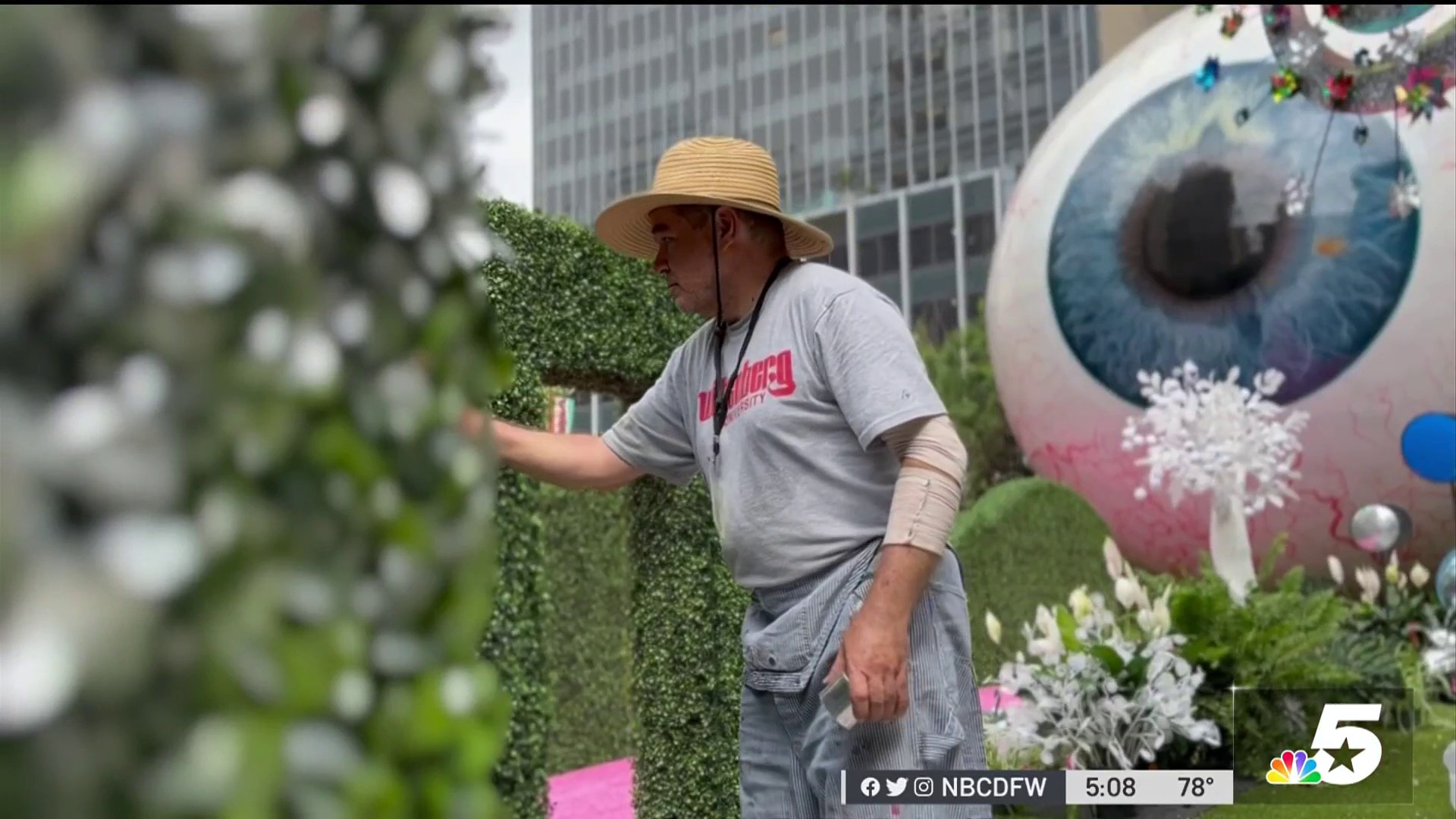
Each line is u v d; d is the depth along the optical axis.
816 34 65.06
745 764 2.17
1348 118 8.20
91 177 0.59
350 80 0.79
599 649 6.31
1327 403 8.05
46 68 0.58
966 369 19.91
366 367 0.80
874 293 2.06
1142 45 9.73
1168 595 5.55
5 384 0.58
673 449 2.38
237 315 0.68
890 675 1.86
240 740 0.65
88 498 0.59
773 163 2.23
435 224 0.86
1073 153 9.40
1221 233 8.46
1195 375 8.49
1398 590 7.90
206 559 0.64
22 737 0.56
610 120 75.12
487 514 0.93
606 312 3.42
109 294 0.62
